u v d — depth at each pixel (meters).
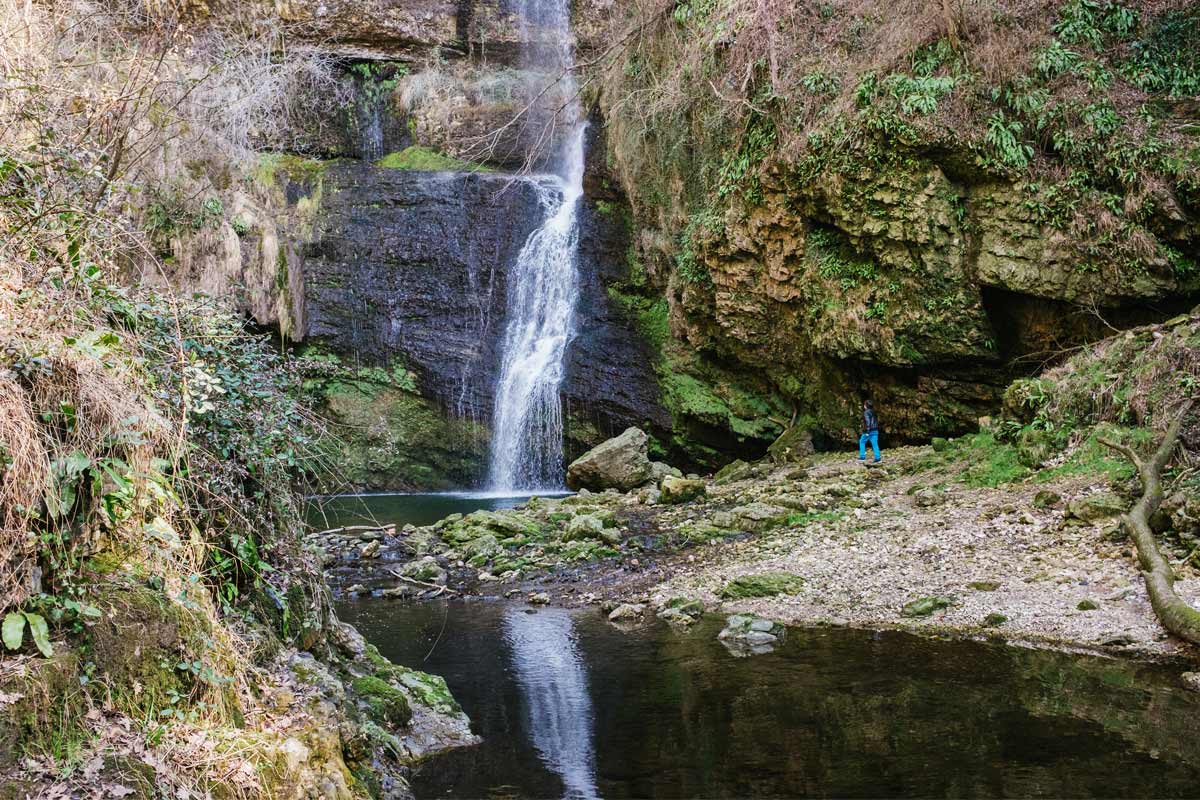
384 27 28.73
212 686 4.49
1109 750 6.19
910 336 17.53
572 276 25.53
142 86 6.46
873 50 17.55
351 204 26.30
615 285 25.19
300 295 25.23
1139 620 8.80
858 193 17.33
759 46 18.70
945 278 16.73
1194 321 13.62
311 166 26.67
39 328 4.19
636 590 12.29
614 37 24.16
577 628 10.59
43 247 4.68
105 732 3.86
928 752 6.35
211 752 4.16
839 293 18.55
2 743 3.50
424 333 26.12
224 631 4.97
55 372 4.20
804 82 18.14
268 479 6.38
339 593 12.98
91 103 6.25
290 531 6.66
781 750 6.57
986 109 16.09
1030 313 16.58
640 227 24.70
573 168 27.27
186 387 4.93
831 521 14.00
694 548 14.04
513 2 29.31
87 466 4.17
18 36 5.82
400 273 26.25
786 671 8.39
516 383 25.53
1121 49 15.90
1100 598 9.41
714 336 22.47
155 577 4.49
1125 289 14.93
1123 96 15.45
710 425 23.00
